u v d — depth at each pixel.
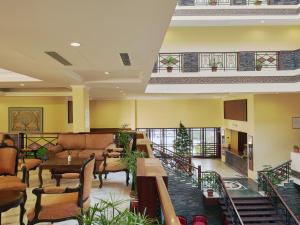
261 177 12.19
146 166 3.33
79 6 2.63
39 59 5.17
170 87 11.61
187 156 15.76
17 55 4.87
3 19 2.97
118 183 6.93
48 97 13.48
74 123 9.77
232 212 9.98
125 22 3.09
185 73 11.59
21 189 4.38
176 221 1.77
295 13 13.23
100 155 7.59
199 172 11.36
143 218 2.31
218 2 13.63
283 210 10.80
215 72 11.59
